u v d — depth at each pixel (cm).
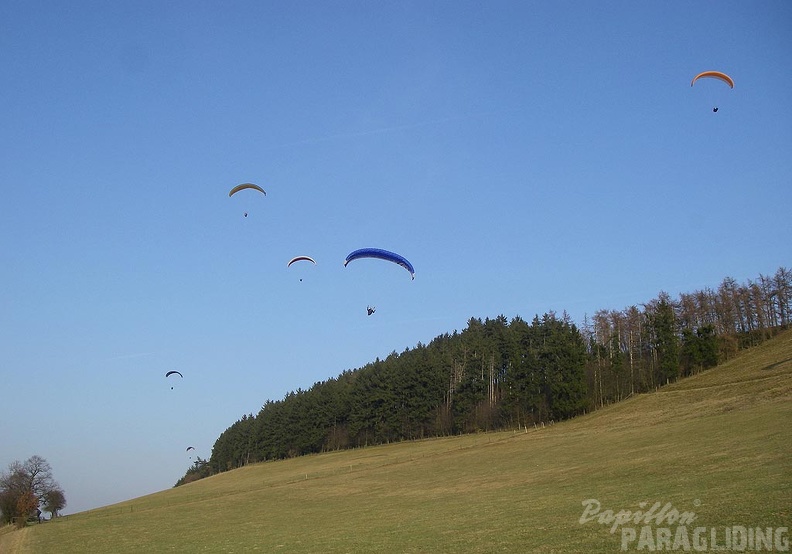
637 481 3475
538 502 3278
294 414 13112
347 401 12488
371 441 12025
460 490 4650
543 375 9281
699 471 3338
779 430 4100
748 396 6094
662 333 9338
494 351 11656
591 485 3681
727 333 10562
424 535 2705
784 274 10406
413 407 11344
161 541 3928
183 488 10994
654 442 5078
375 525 3338
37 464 8725
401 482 5903
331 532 3303
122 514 6450
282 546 3019
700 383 8150
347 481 6681
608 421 7306
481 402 10731
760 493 2356
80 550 3928
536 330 11819
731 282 11000
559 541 2130
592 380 9356
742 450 3706
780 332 10044
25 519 7331
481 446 7844
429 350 13400
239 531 3956
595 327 11419
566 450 5891
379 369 12769
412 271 4544
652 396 8138
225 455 16138
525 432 8381
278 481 8169
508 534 2411
